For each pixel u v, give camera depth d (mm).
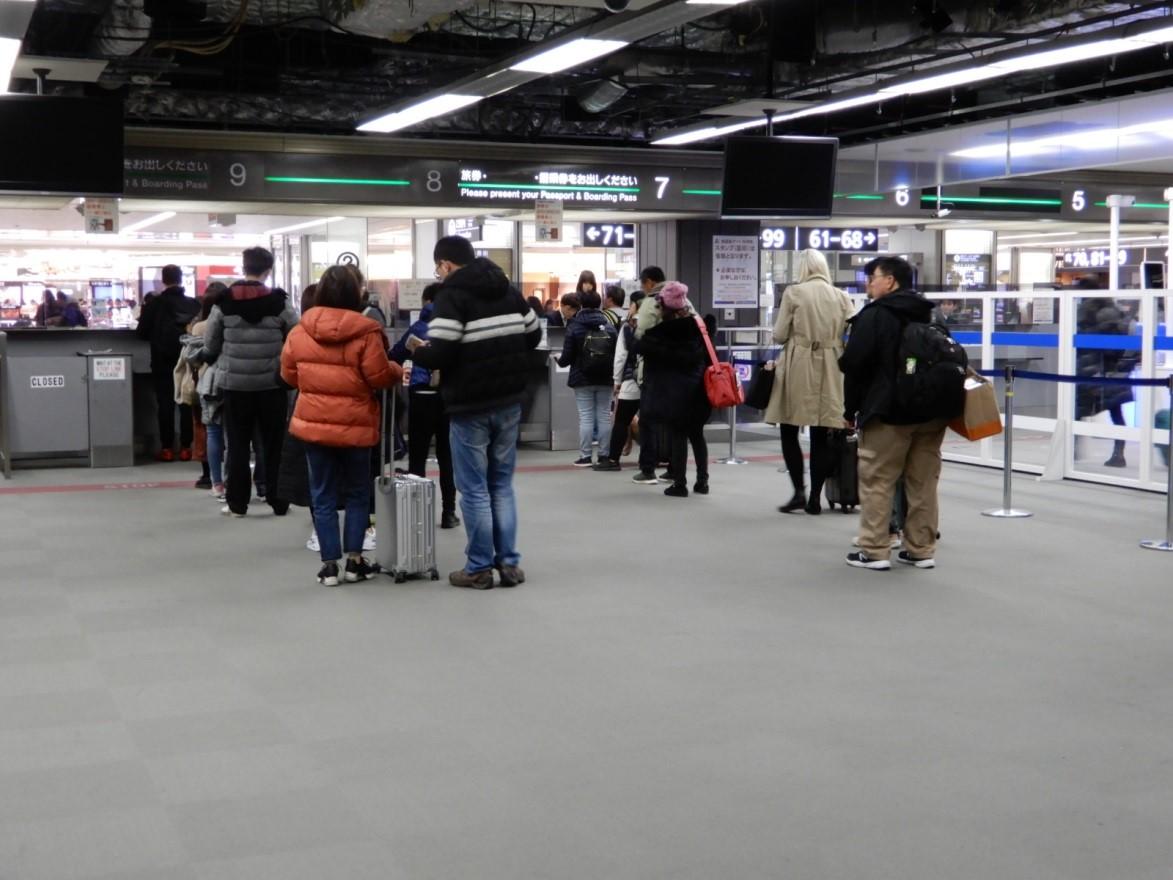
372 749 4266
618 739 4359
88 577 6957
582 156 15672
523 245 18031
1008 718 4582
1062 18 10133
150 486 10469
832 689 4930
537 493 9953
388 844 3512
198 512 9109
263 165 14398
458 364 6453
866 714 4625
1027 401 11648
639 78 12500
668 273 17391
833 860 3408
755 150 12930
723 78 12695
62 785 3941
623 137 16141
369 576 6906
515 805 3783
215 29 11508
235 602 6367
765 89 12820
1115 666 5238
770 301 18781
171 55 12250
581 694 4867
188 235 22453
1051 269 21531
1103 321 10273
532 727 4484
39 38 10406
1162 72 12688
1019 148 14867
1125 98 13461
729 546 7773
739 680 5047
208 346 8703
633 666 5242
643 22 8508
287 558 7461
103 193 11156
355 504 6793
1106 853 3449
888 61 12172
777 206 13055
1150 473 9922
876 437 7012
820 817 3695
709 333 11945
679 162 16109
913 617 6051
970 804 3791
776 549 7684
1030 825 3637
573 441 13109
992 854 3443
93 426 11578
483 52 12398
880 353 6836
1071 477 10586
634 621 5980
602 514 8945
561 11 11625
